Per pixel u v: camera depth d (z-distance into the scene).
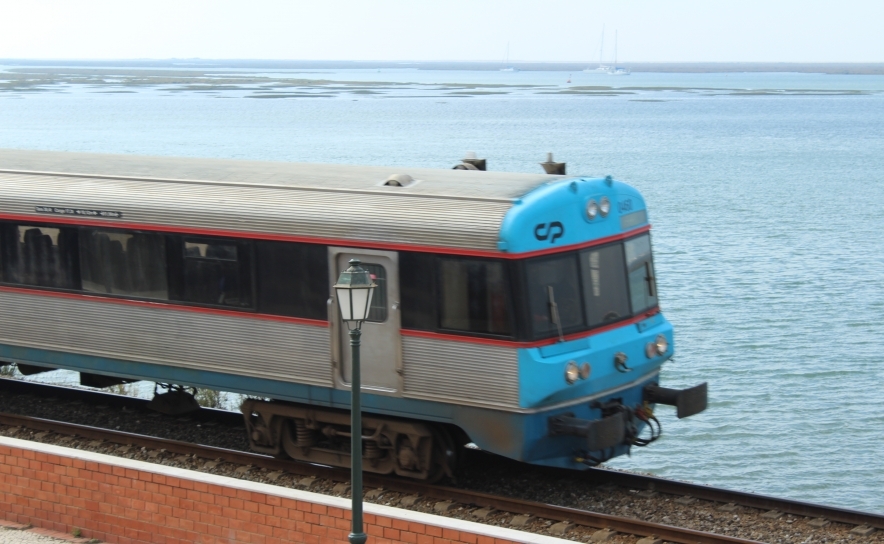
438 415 11.26
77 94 178.62
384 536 9.23
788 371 23.08
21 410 15.06
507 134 98.00
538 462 11.18
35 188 13.75
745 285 32.06
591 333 11.27
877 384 22.12
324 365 11.80
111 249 13.19
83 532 10.71
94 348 13.52
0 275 14.15
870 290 31.42
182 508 10.13
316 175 12.41
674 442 18.81
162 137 88.81
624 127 111.31
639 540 10.02
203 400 16.66
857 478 17.09
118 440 13.38
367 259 11.40
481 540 8.80
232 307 12.36
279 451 12.63
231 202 12.28
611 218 11.77
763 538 10.13
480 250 10.67
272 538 9.71
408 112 135.12
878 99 195.00
